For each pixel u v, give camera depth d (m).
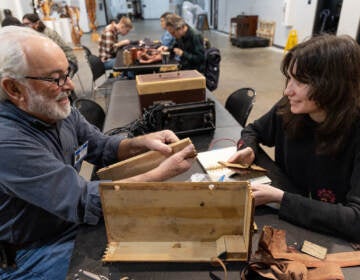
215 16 11.32
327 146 0.96
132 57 3.17
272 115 1.28
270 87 4.55
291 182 1.11
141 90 1.65
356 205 0.82
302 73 0.89
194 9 11.23
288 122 1.10
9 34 0.82
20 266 0.95
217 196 0.72
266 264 0.70
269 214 0.90
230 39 8.75
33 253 0.97
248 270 0.70
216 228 0.76
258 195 0.89
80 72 5.81
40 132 0.93
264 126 1.32
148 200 0.73
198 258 0.74
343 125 0.91
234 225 0.75
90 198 0.84
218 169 1.15
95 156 1.29
